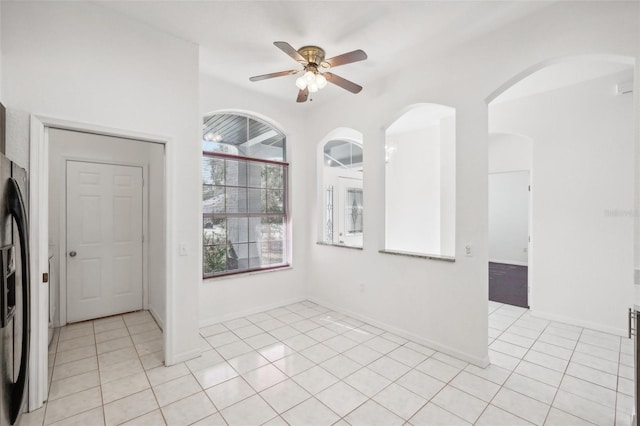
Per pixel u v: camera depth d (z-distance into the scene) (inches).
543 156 142.4
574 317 135.0
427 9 86.0
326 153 199.9
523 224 287.3
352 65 118.6
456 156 105.3
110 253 141.9
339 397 81.9
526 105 146.4
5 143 72.7
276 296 157.9
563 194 137.4
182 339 101.4
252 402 79.7
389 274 126.8
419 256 115.5
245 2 84.0
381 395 82.8
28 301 65.1
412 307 118.0
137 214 149.4
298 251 167.9
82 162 134.3
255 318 142.1
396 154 225.9
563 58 82.2
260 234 155.4
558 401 80.1
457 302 104.5
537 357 105.0
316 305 162.1
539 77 127.0
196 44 105.3
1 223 55.2
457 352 103.9
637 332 63.0
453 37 99.6
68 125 81.4
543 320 141.6
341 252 149.8
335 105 152.2
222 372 94.4
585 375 93.0
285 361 101.3
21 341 63.7
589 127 130.7
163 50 98.0
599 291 128.9
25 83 75.8
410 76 118.6
